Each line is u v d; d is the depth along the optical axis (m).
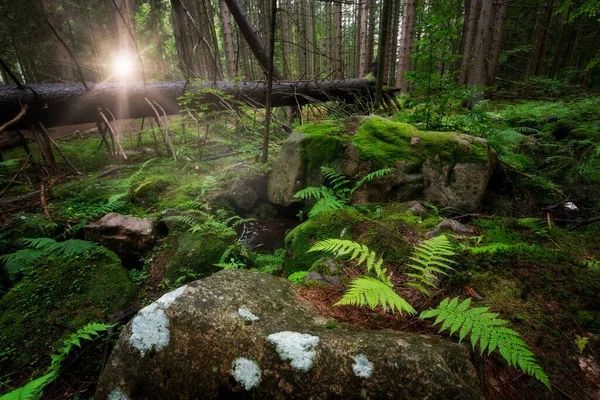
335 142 4.52
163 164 6.59
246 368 1.29
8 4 10.63
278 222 5.09
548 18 14.35
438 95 5.21
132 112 6.62
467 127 5.21
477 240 2.66
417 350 1.23
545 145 5.91
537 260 2.25
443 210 3.76
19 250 3.36
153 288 3.29
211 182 5.18
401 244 2.55
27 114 5.44
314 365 1.24
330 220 2.94
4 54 11.68
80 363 2.34
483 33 10.28
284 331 1.37
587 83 14.98
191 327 1.41
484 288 2.03
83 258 3.29
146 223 3.96
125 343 1.43
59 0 12.29
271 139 7.44
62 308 2.77
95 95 5.92
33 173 5.95
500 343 1.27
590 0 6.74
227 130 7.48
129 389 1.38
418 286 1.80
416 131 4.35
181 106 6.95
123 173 6.11
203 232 3.93
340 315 1.67
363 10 15.71
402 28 13.02
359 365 1.21
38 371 2.27
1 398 1.51
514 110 8.00
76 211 4.41
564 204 3.74
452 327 1.34
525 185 4.25
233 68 12.05
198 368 1.34
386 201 4.09
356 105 8.78
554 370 1.47
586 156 5.17
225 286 1.61
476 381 1.21
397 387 1.14
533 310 1.83
